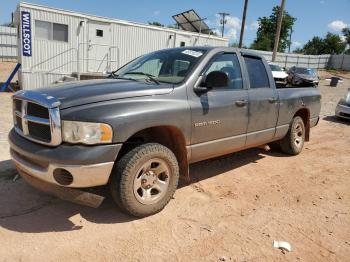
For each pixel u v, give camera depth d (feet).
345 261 10.39
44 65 46.47
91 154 10.49
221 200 14.12
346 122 37.60
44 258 9.71
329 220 12.96
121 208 11.84
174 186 12.80
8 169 15.33
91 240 10.70
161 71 14.64
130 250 10.30
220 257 10.18
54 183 10.75
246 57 16.84
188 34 60.64
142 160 11.53
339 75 143.95
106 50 51.60
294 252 10.68
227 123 14.80
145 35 55.26
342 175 18.40
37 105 10.98
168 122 12.24
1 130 22.99
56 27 46.55
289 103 19.42
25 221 11.55
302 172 18.48
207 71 14.17
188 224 11.99
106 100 11.11
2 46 94.94
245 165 19.07
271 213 13.23
